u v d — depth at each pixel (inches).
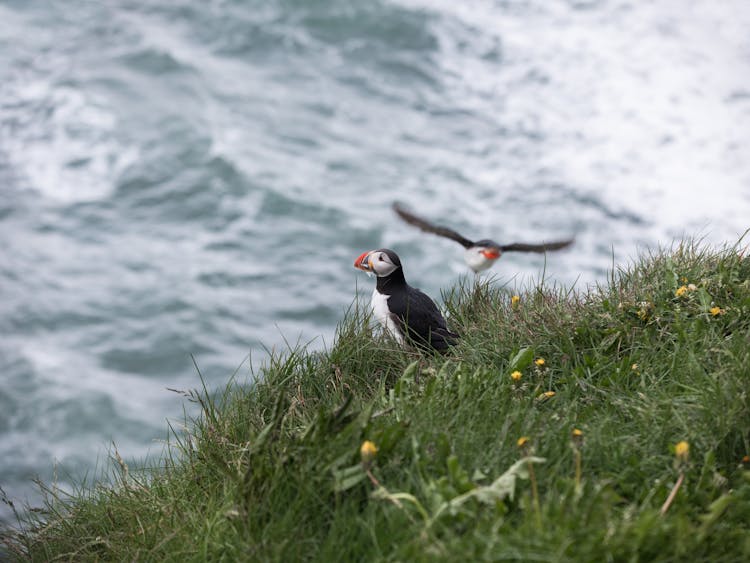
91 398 654.5
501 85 1069.1
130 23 1131.3
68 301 765.3
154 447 618.5
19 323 737.0
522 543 107.7
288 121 1008.2
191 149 943.7
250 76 1074.1
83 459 603.2
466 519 117.7
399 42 1130.7
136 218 877.2
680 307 181.3
